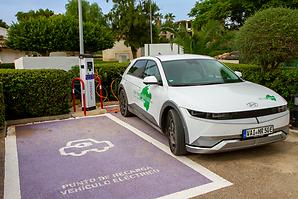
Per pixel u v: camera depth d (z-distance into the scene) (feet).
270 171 12.57
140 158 14.49
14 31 67.92
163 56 19.35
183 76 16.67
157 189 11.30
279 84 20.84
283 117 13.78
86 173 12.95
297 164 13.23
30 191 11.50
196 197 10.64
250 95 14.10
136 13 129.29
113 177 12.47
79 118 23.57
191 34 48.49
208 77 16.98
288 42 22.12
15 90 22.38
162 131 16.02
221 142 12.74
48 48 67.26
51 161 14.47
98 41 72.59
